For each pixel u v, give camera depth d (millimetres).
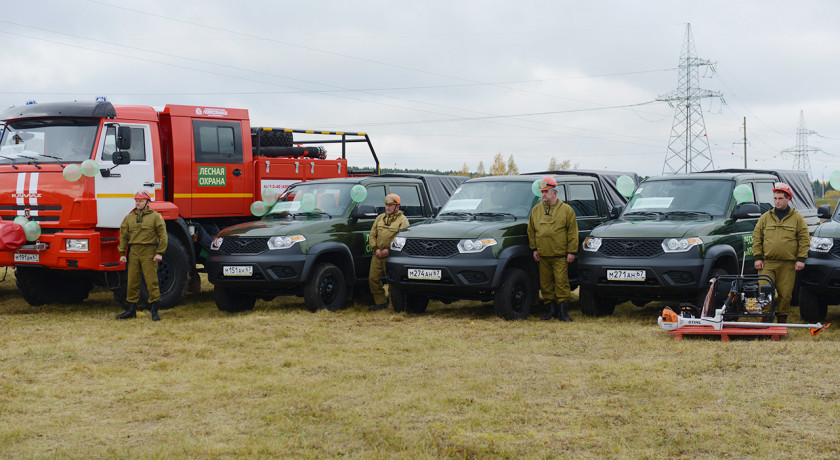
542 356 7691
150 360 7852
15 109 10914
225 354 8062
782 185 8930
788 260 8922
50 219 10430
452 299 10195
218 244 10797
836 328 9078
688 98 58062
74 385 6762
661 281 9055
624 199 12844
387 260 10242
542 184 9812
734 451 4871
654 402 5914
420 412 5785
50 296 11883
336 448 5020
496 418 5594
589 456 4820
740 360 7172
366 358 7723
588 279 9555
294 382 6762
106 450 5004
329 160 14156
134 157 11023
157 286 10344
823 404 5758
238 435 5316
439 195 13500
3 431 5402
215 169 12281
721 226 9656
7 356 7930
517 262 10258
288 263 10289
